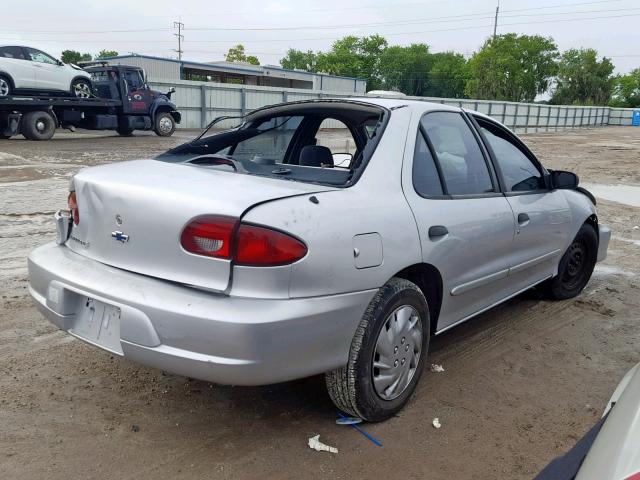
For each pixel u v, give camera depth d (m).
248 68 52.66
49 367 3.52
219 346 2.37
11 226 7.04
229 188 2.66
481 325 4.55
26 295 4.71
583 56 88.88
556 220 4.53
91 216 2.91
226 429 2.96
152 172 3.03
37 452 2.71
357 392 2.83
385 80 107.44
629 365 3.95
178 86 29.48
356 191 2.87
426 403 3.30
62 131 26.22
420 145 3.36
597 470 1.44
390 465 2.72
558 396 3.47
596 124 59.53
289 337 2.44
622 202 11.41
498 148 4.15
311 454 2.78
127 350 2.56
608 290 5.59
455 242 3.31
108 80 21.73
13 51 18.62
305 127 4.18
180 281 2.55
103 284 2.66
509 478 2.68
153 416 3.05
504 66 85.12
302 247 2.48
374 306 2.81
